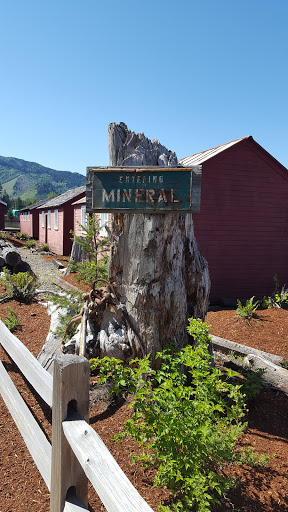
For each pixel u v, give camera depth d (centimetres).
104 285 494
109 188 352
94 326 406
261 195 1111
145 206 348
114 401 356
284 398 424
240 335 717
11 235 3192
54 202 2469
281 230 1145
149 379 365
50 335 472
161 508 216
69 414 187
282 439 336
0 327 434
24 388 408
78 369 186
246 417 369
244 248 1111
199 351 309
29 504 246
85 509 185
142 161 367
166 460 242
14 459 291
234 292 1113
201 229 1062
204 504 210
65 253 2133
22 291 830
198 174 342
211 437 246
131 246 366
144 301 365
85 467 158
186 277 398
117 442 301
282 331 717
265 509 247
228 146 1048
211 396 281
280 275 1159
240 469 283
